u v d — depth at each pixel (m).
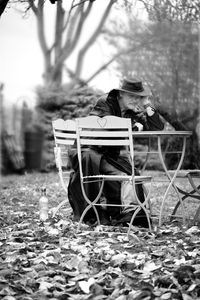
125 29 17.50
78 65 22.59
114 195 7.27
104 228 6.98
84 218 7.40
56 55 23.08
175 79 15.04
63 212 8.28
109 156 7.43
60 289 4.69
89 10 20.81
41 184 12.23
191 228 6.79
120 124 6.57
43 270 5.16
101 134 6.65
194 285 4.52
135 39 16.64
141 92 7.60
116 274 5.00
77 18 22.06
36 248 6.04
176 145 14.09
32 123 19.06
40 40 22.83
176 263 5.29
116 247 5.99
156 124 7.64
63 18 21.69
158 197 10.02
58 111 17.69
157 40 15.90
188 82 15.17
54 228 7.04
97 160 7.20
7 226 7.36
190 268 4.89
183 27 15.63
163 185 11.45
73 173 7.57
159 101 13.36
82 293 4.63
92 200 7.29
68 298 4.46
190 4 10.39
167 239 6.36
